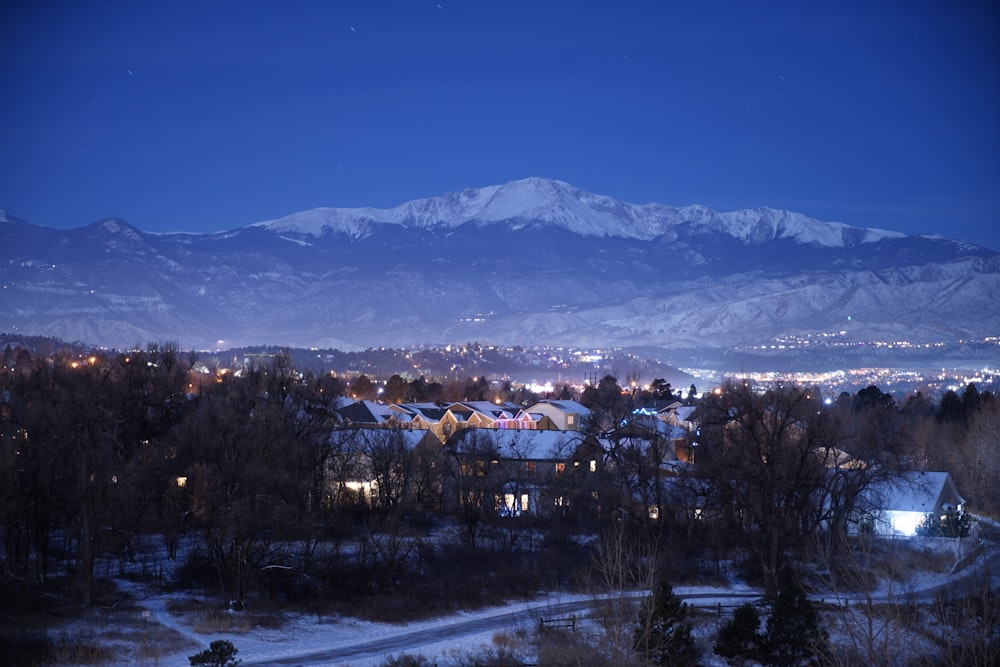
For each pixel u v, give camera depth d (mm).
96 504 75812
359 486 109062
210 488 75312
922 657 42312
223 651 53469
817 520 88438
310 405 105938
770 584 77375
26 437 83875
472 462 103938
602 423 129125
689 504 97000
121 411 100812
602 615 63156
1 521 75062
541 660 55438
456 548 89812
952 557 88062
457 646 63125
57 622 65625
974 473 128875
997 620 41969
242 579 72562
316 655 61656
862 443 102125
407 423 145750
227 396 101250
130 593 74875
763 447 89938
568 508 98625
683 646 53594
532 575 81500
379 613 71875
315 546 81000
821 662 46281
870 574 76750
